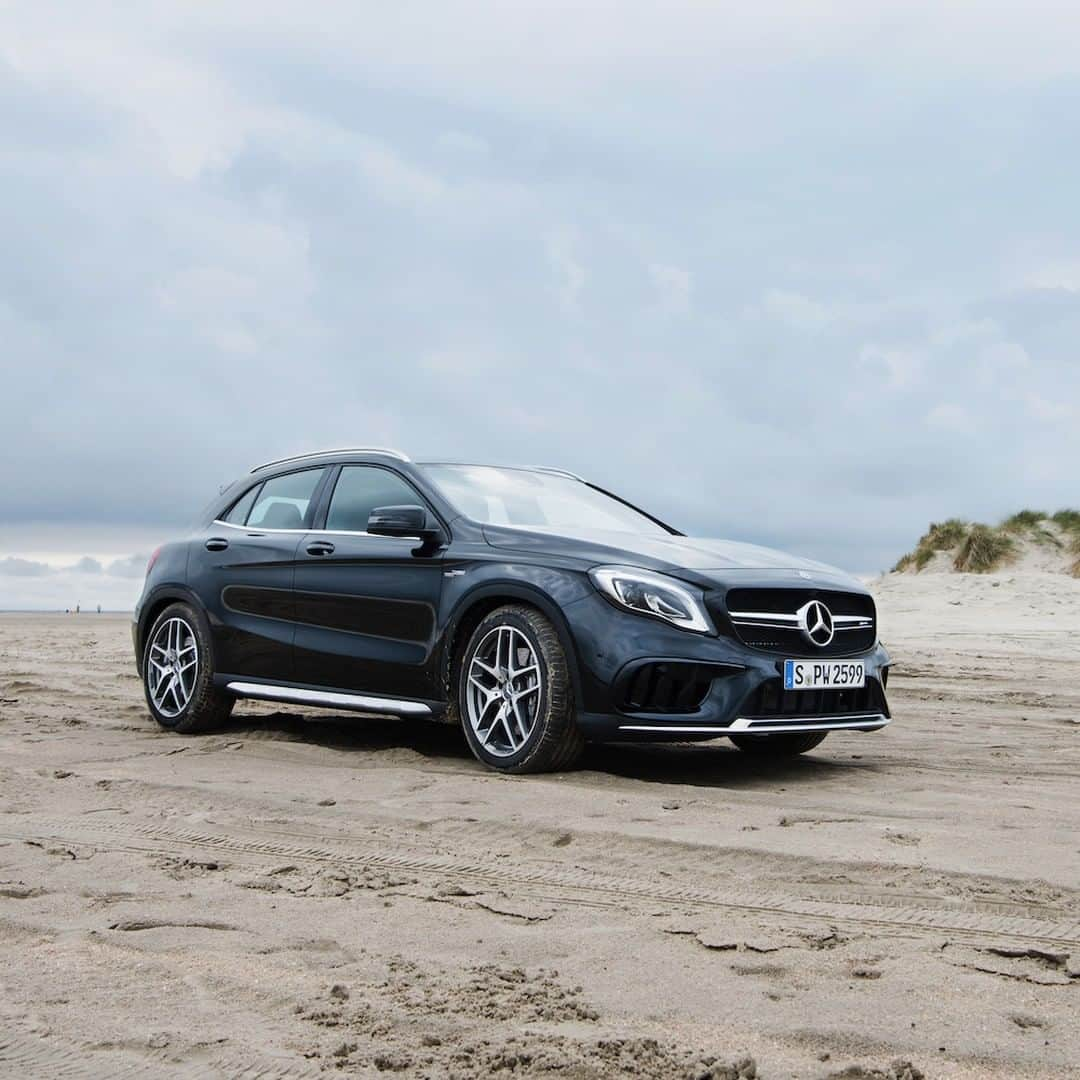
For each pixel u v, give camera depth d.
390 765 5.75
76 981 2.63
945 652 14.23
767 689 5.26
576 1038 2.29
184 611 7.04
